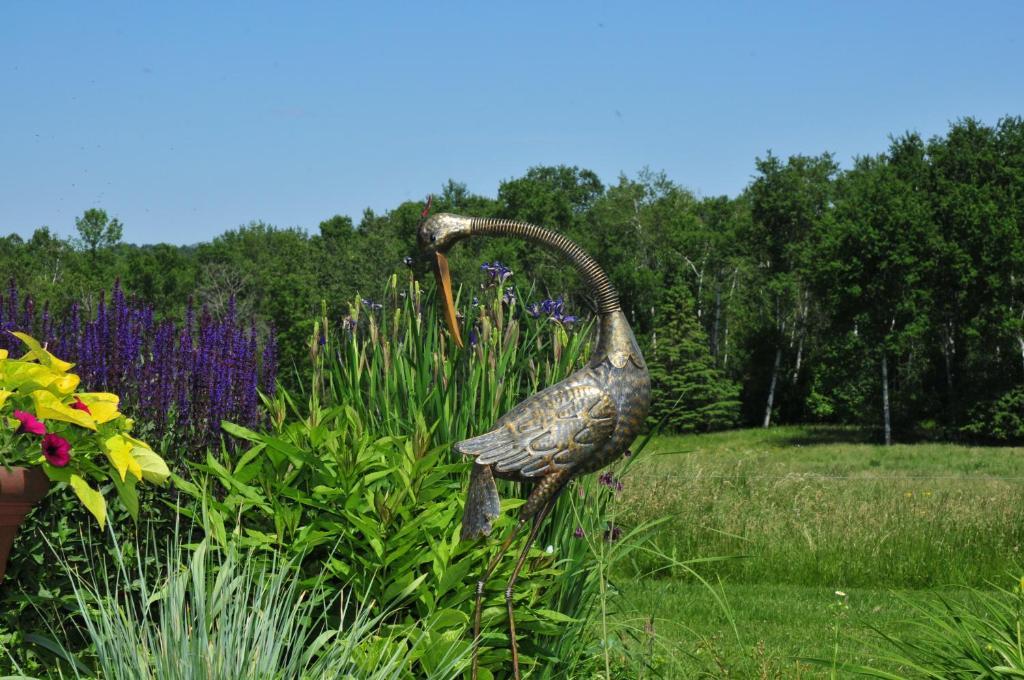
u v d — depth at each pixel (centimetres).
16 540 333
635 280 6166
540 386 413
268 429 451
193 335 447
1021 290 4578
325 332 428
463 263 4700
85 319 421
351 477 337
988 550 1043
